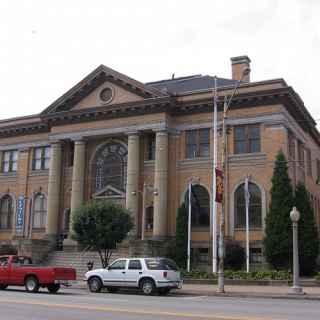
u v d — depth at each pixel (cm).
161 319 1335
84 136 4625
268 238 3625
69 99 4725
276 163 3722
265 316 1445
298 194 3778
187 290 2645
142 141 4469
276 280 2947
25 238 4688
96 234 3481
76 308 1600
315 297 2319
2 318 1342
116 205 3647
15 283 2489
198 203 4134
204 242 4016
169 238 4153
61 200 4781
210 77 4875
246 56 4638
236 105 4097
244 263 3819
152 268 2470
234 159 4044
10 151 5338
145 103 4306
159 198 4166
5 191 5253
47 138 5059
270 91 3931
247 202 3631
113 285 2531
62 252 4306
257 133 4012
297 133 4406
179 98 4325
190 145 4275
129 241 3953
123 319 1335
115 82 4544
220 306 1775
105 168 4656
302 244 3638
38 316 1390
